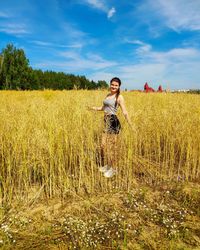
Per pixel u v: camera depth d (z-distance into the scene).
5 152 4.78
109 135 5.18
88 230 3.53
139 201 4.37
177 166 5.88
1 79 37.28
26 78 38.78
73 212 4.02
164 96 13.38
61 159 4.73
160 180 5.18
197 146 5.45
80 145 4.86
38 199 4.35
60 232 3.55
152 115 6.64
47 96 13.95
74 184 4.69
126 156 5.20
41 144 4.60
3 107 6.99
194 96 14.56
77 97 9.27
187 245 3.31
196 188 4.79
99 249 3.24
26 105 7.21
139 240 3.40
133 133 5.34
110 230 3.59
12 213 3.94
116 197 4.48
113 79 5.17
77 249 3.23
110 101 5.21
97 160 5.19
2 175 4.67
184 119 6.30
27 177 4.59
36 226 3.68
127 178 5.10
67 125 5.11
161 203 4.30
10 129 4.98
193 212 4.07
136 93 15.90
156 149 6.32
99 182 4.92
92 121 5.22
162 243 3.36
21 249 3.23
